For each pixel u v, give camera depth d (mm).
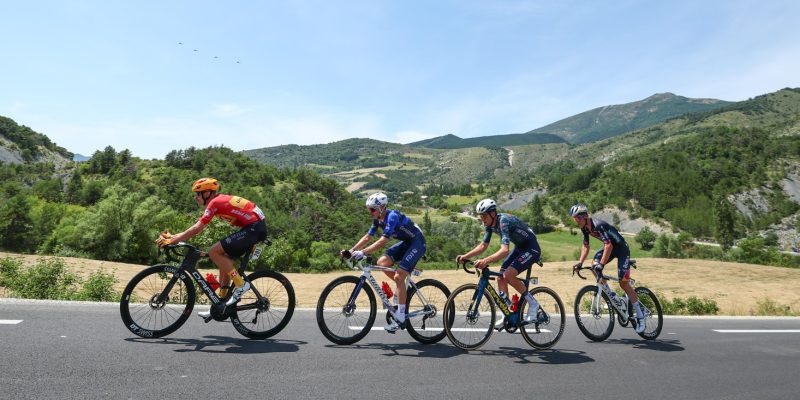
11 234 58281
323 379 4375
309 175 186875
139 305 5562
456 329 5953
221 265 5539
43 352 4594
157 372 4254
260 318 5926
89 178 164375
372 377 4523
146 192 134750
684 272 29312
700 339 7320
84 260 28297
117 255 41406
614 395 4441
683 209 190250
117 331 5586
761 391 4797
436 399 4043
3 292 11641
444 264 61938
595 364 5520
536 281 6113
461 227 127250
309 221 106375
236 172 168125
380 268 5844
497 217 5945
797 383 5133
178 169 168500
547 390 4477
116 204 42000
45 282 11219
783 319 10312
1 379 3844
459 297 5973
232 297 5520
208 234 19094
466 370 4965
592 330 6875
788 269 31688
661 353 6246
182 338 5492
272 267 41250
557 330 6473
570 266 32312
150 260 43188
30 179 176375
